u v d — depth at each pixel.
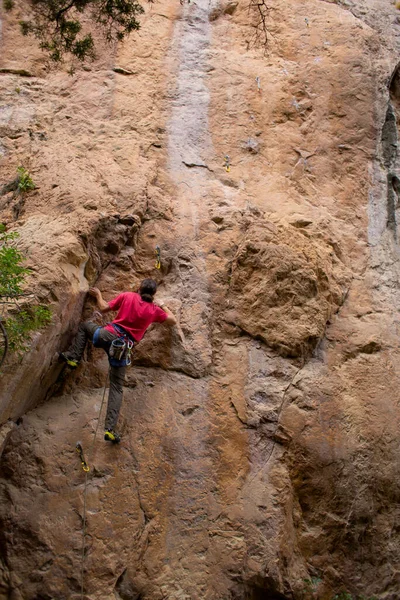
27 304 5.29
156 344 6.18
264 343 6.43
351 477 6.09
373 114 8.55
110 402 5.60
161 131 7.82
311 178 7.97
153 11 9.05
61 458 5.51
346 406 6.36
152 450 5.71
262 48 9.01
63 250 5.83
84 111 7.85
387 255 7.65
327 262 7.02
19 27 8.45
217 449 5.87
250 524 5.59
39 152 7.15
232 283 6.62
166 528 5.46
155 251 6.64
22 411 5.57
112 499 5.43
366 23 10.04
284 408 6.17
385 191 8.12
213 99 8.28
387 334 6.96
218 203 7.25
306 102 8.52
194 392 6.07
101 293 6.33
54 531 5.21
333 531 5.98
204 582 5.32
